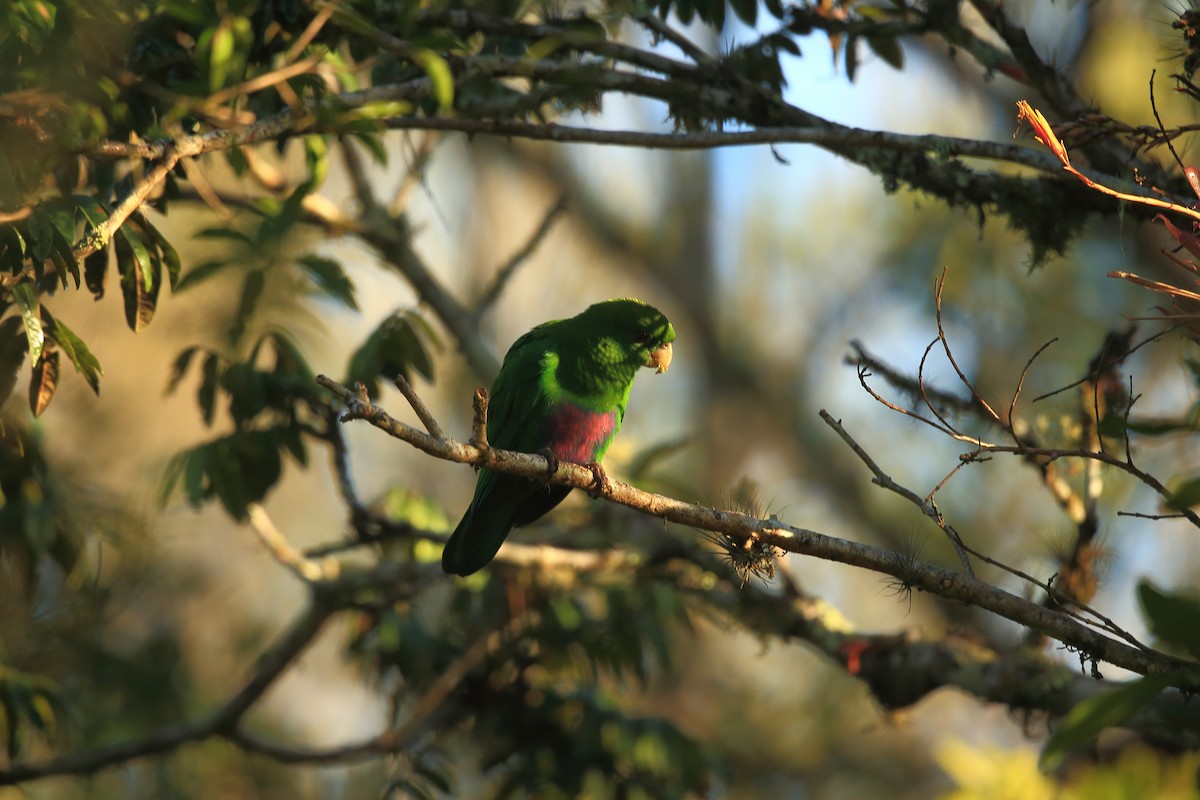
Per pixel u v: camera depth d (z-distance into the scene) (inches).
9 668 390.3
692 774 439.5
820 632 422.3
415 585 445.7
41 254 261.9
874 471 257.6
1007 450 246.1
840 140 345.1
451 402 788.0
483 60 355.3
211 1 285.9
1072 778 231.3
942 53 717.3
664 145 341.4
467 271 821.9
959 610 477.1
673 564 445.4
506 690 456.8
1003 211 372.8
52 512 390.6
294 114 311.0
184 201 478.9
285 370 401.7
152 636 567.5
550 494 375.2
